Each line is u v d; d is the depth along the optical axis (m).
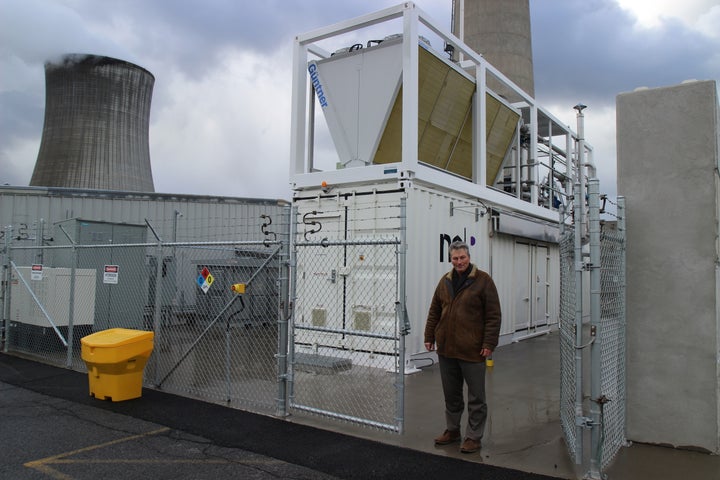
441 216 8.76
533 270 12.47
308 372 7.74
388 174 8.08
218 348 10.19
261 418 5.54
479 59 10.29
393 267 7.89
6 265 9.80
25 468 4.23
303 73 9.37
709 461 4.32
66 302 9.84
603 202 4.46
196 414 5.67
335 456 4.48
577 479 4.00
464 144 10.58
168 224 16.95
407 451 4.61
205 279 6.27
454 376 4.79
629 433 4.75
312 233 8.79
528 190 14.23
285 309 5.64
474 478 4.02
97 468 4.24
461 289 4.73
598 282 4.07
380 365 7.91
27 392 6.65
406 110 8.02
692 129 4.66
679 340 4.61
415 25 8.15
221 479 4.04
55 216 15.73
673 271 4.66
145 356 6.33
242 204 17.95
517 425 5.41
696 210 4.61
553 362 8.95
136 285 11.32
